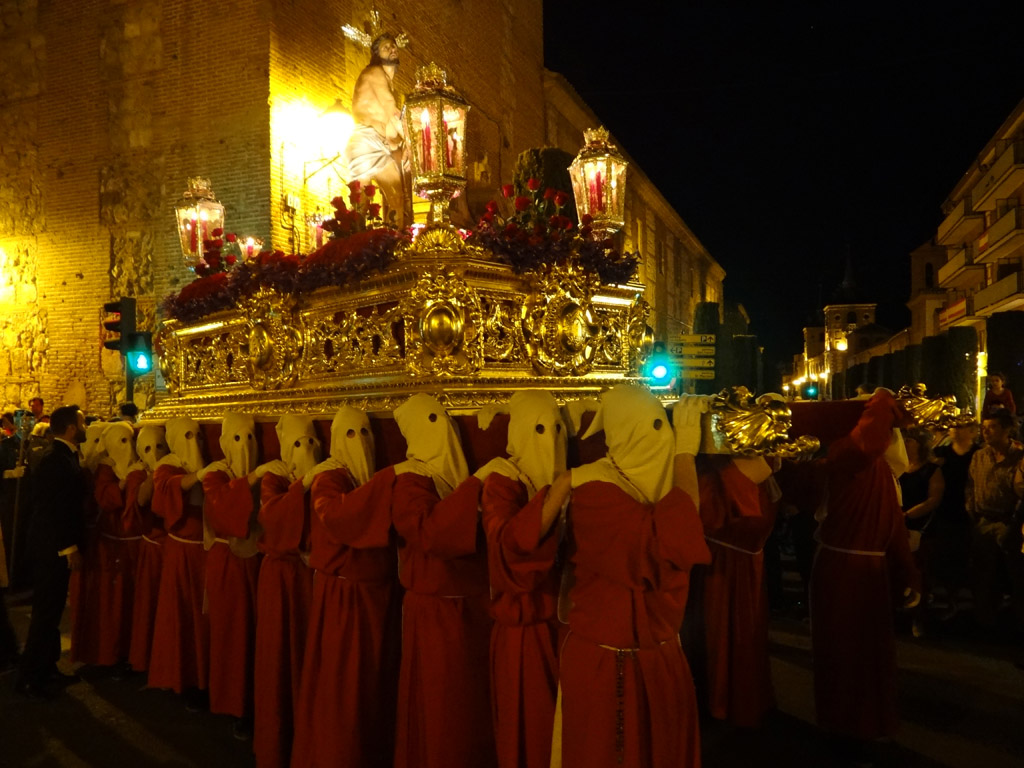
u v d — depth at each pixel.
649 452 3.31
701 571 5.29
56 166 13.82
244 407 5.66
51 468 6.35
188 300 6.46
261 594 4.83
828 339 76.25
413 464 3.98
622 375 5.50
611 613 3.26
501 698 3.77
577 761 3.28
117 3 13.25
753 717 5.00
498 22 20.62
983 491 7.67
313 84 12.84
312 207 12.66
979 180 38.44
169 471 5.64
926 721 5.61
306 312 5.35
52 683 6.46
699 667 5.32
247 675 5.27
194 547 5.81
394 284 4.62
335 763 4.16
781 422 3.48
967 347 16.69
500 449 4.06
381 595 4.35
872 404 4.73
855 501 4.80
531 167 6.94
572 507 3.35
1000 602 7.76
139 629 6.31
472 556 3.99
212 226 7.73
